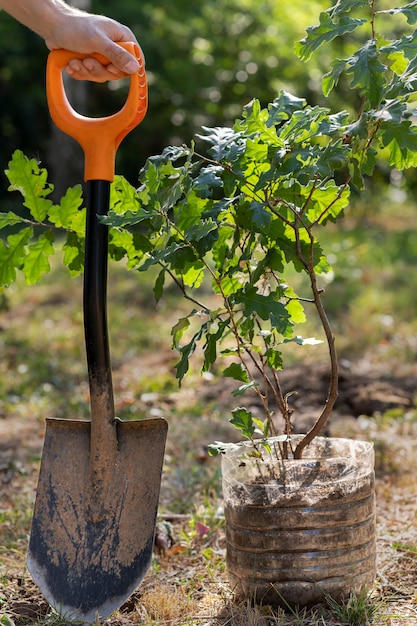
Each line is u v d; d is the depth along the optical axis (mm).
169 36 19469
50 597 2777
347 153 2543
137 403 6133
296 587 2668
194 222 2764
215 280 2738
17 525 3803
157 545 3377
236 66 18531
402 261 11266
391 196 20031
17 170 3000
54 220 3049
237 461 2799
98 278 2770
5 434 5559
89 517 2850
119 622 2754
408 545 3248
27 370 7230
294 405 5594
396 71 2756
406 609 2740
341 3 2652
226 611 2781
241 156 2668
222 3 19453
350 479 2699
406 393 5883
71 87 17344
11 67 19141
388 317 8273
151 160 2768
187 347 2637
